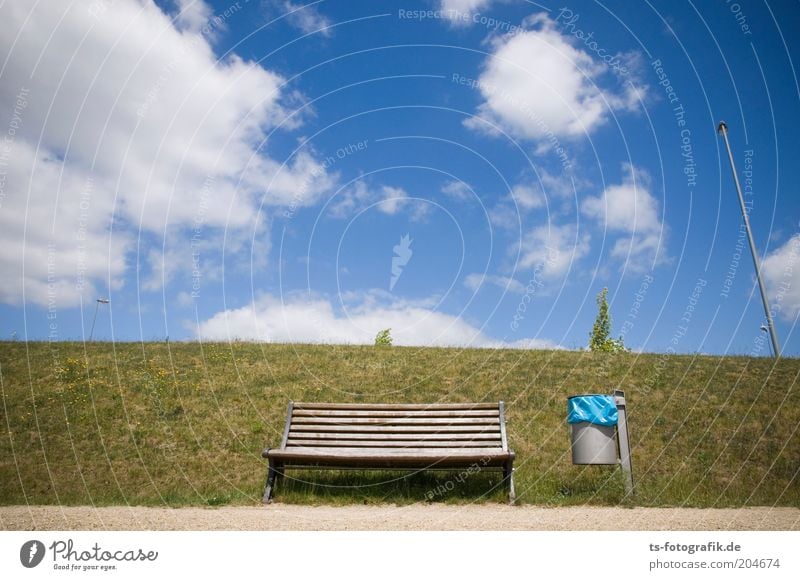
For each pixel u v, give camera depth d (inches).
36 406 480.7
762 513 250.8
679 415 460.1
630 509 261.3
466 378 565.6
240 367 590.6
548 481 323.9
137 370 570.3
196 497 296.4
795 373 547.2
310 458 287.7
